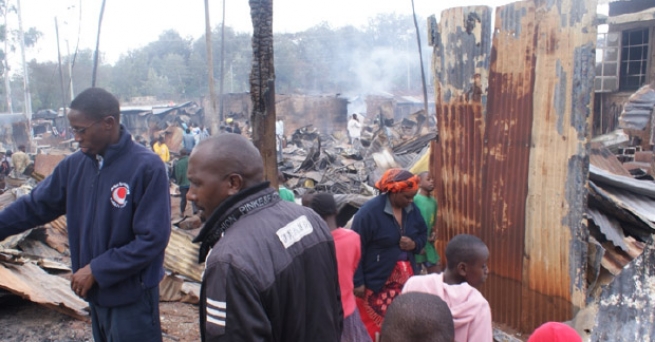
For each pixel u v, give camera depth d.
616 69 18.67
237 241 1.89
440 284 2.70
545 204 4.62
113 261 2.84
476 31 5.08
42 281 5.44
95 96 2.83
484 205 5.18
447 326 1.89
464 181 5.39
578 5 4.21
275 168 5.45
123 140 2.93
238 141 2.08
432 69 5.63
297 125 39.72
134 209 2.93
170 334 4.95
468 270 2.73
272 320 1.90
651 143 11.62
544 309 4.71
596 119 19.50
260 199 2.06
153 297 3.09
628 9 18.55
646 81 17.55
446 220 5.66
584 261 4.37
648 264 3.44
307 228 2.09
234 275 1.81
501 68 4.89
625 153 12.52
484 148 5.13
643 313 3.23
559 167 4.48
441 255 5.77
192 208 12.59
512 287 5.00
